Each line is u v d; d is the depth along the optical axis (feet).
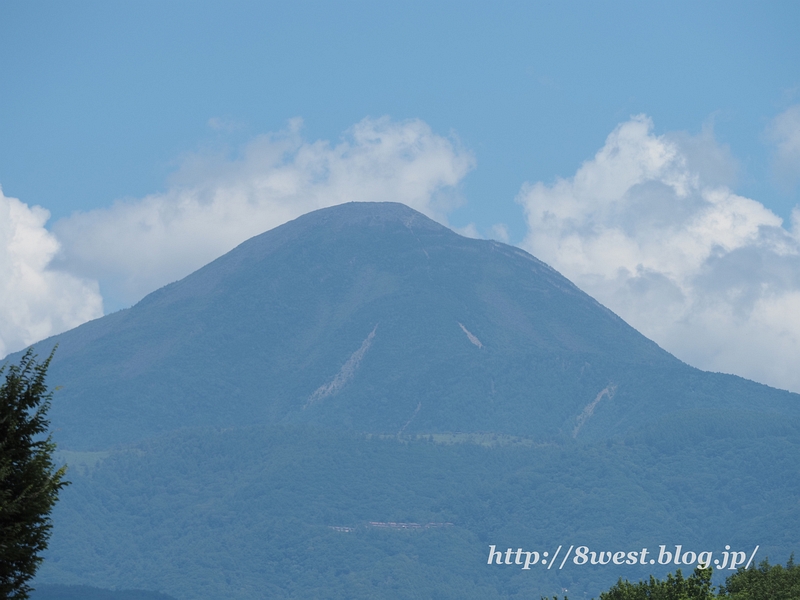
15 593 351.87
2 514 348.59
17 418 372.17
